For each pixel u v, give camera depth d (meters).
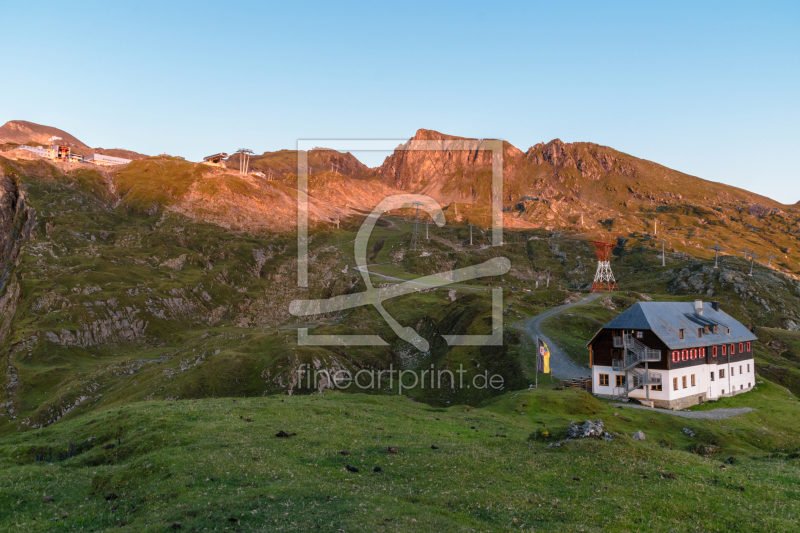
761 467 35.97
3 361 158.25
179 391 118.81
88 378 142.62
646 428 62.00
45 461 37.09
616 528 22.45
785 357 150.50
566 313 148.12
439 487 27.67
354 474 29.61
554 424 55.28
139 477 29.83
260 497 25.03
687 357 81.50
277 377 121.69
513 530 22.22
